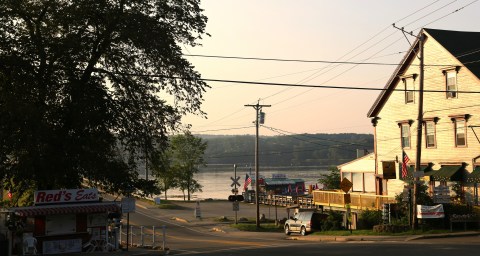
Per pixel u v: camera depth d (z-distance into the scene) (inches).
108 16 1029.2
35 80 995.3
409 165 1637.6
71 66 1022.4
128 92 1119.6
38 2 1042.7
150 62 1115.3
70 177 1087.6
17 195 1193.4
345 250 887.1
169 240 1469.0
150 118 1143.0
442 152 1521.9
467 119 1439.5
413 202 1261.1
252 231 1851.6
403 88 1685.5
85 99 1018.7
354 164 1994.3
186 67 1122.7
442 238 1119.6
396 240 1131.9
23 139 925.8
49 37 1061.8
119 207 983.0
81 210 949.8
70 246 961.5
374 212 1457.9
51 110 1024.2
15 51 992.2
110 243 1029.8
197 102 1162.0
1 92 972.6
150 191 1207.6
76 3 1010.7
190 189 3203.7
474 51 1512.1
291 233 1649.9
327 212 1722.4
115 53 1090.7
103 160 1085.1
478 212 1259.8
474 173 1382.9
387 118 1760.6
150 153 1172.5
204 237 1606.8
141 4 1096.2
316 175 5718.5
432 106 1562.5
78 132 1044.5
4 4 989.8
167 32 1103.0
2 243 890.1
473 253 750.5
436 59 1550.2
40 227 940.0
